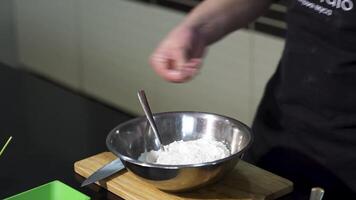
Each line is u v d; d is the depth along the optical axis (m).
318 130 1.32
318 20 1.30
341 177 1.31
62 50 3.16
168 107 2.73
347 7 1.24
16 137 1.38
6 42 3.40
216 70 2.49
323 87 1.31
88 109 1.49
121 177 1.19
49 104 1.52
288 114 1.38
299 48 1.35
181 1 2.51
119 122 1.42
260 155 1.42
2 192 1.18
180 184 1.11
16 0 3.29
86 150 1.31
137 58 2.78
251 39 2.31
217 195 1.14
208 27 1.31
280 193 1.17
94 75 3.04
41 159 1.29
